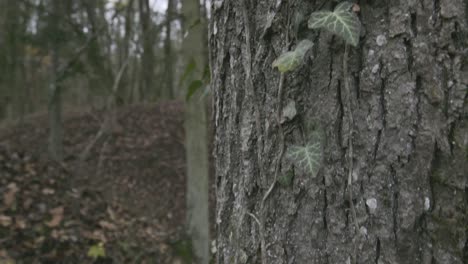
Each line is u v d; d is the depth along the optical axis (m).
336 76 0.99
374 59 0.95
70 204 5.39
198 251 4.57
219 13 1.23
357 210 0.97
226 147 1.22
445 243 0.90
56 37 6.12
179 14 4.41
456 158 0.89
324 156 1.00
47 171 6.07
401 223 0.93
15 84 7.21
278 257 1.07
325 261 1.01
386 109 0.94
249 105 1.14
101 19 6.88
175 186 8.59
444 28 0.90
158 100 13.28
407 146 0.93
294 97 1.04
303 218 1.04
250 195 1.13
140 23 6.51
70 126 10.73
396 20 0.93
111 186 8.00
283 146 1.06
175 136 10.69
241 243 1.15
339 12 0.96
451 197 0.90
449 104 0.90
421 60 0.92
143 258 5.15
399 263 0.93
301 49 0.98
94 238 4.87
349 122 0.98
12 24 6.12
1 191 4.83
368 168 0.96
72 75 6.07
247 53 1.13
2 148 6.11
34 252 4.14
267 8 1.09
